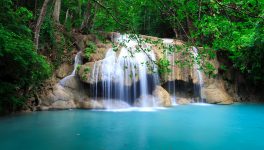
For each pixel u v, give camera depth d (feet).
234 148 28.91
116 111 48.91
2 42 34.58
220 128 37.47
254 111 52.60
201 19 21.62
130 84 54.80
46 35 55.01
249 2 18.35
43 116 42.52
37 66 41.04
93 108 50.16
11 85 40.42
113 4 37.68
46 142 29.19
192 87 62.23
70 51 58.08
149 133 33.86
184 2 21.13
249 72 66.54
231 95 67.67
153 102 55.01
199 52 23.75
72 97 51.13
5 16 40.24
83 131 34.04
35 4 59.57
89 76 52.16
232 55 67.00
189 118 44.04
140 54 56.70
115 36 61.52
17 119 39.93
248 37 53.16
